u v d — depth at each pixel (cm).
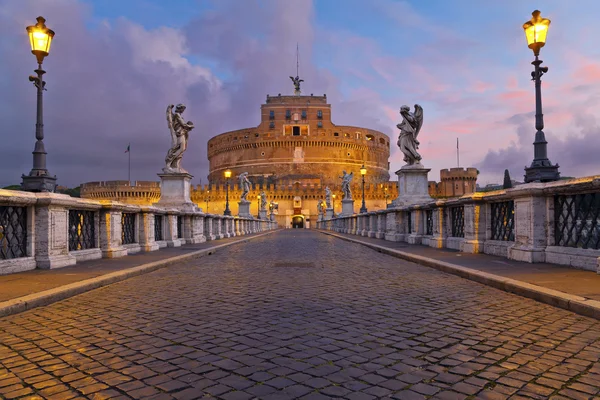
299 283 870
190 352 423
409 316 566
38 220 996
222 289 804
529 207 990
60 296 692
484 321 532
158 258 1292
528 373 362
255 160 13012
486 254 1235
